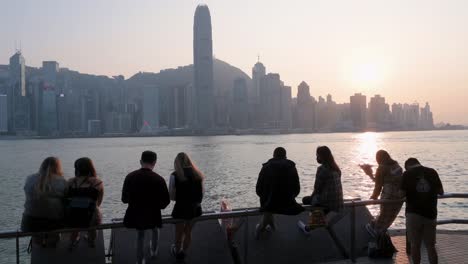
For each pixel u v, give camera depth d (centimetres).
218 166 9006
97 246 758
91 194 734
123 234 806
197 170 776
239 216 805
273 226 866
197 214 773
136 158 12612
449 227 2169
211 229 836
